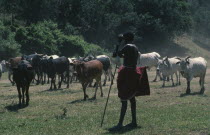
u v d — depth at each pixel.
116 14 72.81
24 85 14.05
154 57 27.56
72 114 12.12
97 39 68.88
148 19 72.44
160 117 11.01
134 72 9.20
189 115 11.19
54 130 9.67
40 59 24.30
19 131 9.67
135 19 71.81
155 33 74.50
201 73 17.69
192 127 9.35
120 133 8.97
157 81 25.88
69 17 70.88
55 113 12.50
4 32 49.22
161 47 75.56
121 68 9.34
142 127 9.60
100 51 55.81
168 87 21.14
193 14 96.50
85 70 15.67
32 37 49.09
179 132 8.91
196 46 82.50
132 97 9.34
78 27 67.81
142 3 76.00
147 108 12.87
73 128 9.83
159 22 72.94
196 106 13.08
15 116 12.18
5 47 44.25
